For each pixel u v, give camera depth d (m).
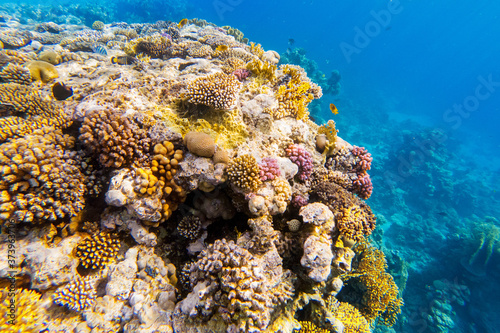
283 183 0.92
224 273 0.70
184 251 0.94
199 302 0.69
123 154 0.82
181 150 0.89
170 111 1.00
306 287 0.92
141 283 0.77
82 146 0.85
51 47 1.92
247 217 1.02
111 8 6.43
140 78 1.15
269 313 0.73
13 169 0.66
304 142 1.21
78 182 0.78
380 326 1.85
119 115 0.86
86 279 0.73
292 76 1.37
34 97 0.99
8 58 1.33
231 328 0.66
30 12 4.15
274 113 1.17
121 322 0.71
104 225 0.81
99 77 1.24
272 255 0.84
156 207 0.79
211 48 1.91
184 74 1.32
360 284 1.36
